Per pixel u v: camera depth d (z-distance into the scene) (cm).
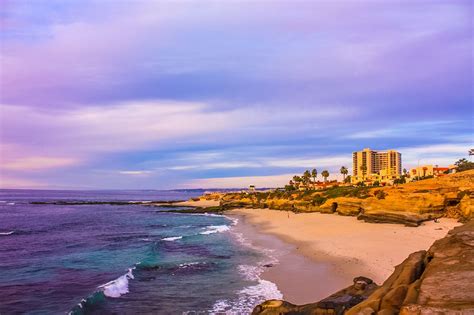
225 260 3625
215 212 11838
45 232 6625
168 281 2861
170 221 8875
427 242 3847
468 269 1141
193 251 4200
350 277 2669
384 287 1288
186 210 12862
